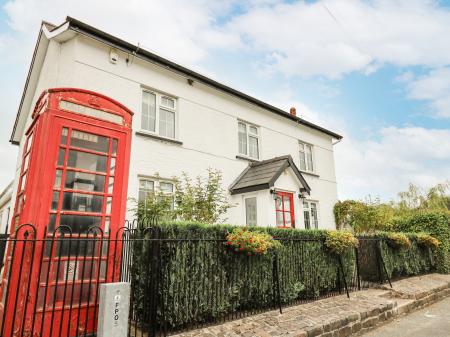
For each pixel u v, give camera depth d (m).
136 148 8.91
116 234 4.45
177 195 8.86
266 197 10.08
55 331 4.10
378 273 9.20
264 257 6.09
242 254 5.71
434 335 5.80
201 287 5.02
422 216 12.80
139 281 4.94
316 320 5.46
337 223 15.59
